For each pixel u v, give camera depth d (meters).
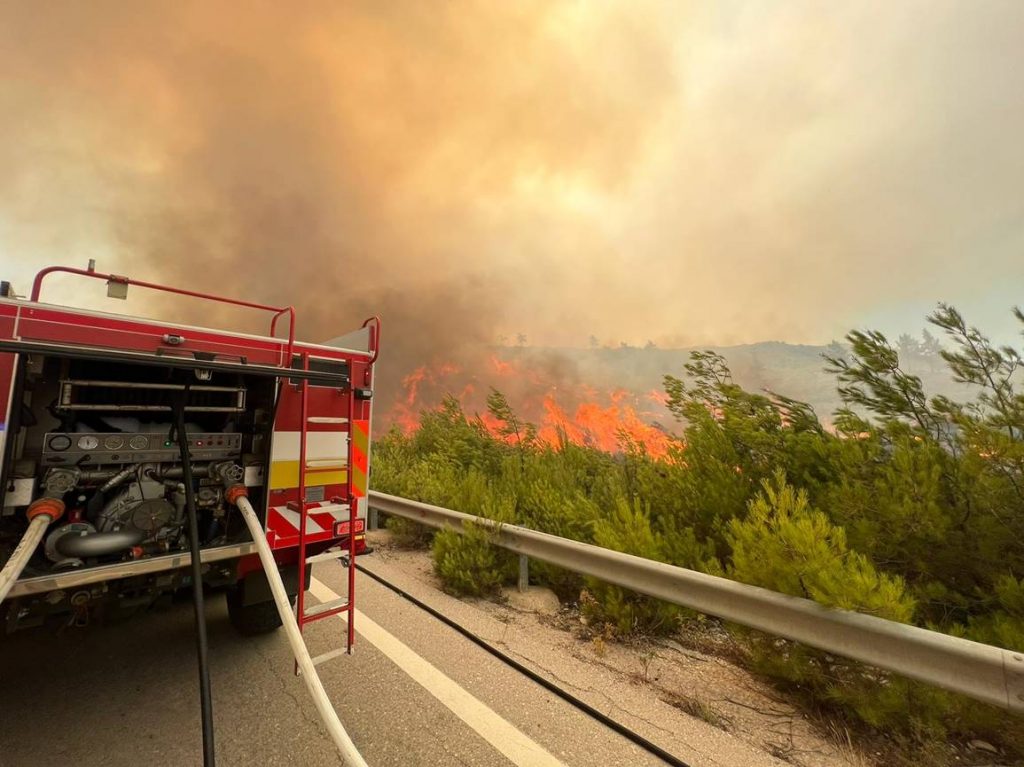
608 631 3.93
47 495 2.42
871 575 2.78
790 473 4.60
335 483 3.47
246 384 3.29
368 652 3.54
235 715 2.74
